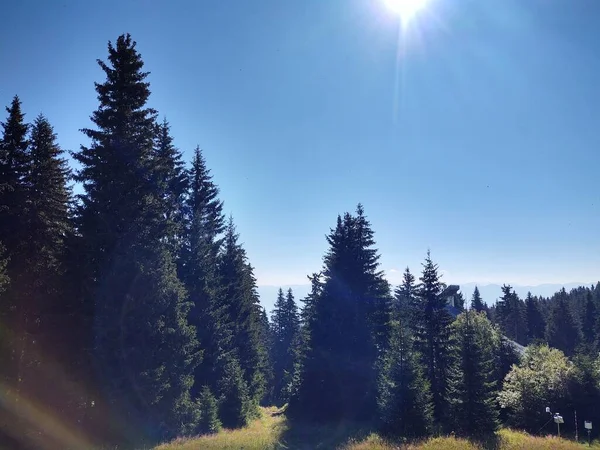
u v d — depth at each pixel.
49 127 22.48
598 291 126.75
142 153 17.66
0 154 19.52
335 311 28.81
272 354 72.12
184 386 17.86
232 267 36.81
